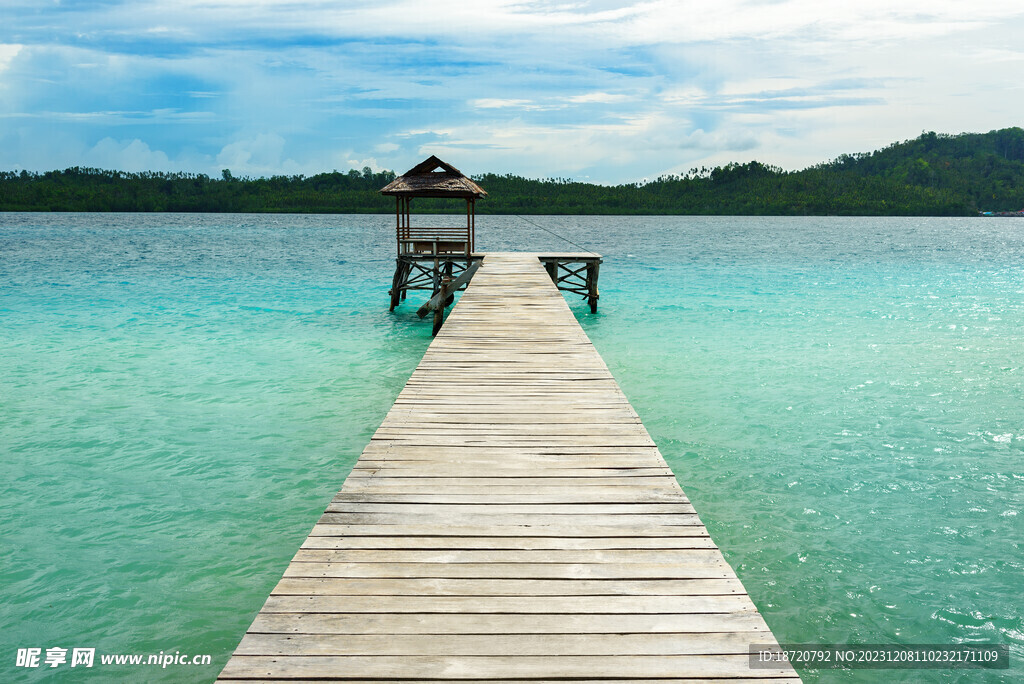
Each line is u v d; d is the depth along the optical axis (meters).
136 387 11.85
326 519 4.14
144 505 7.10
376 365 13.66
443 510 4.28
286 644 2.92
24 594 5.44
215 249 51.78
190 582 5.62
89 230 84.94
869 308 21.69
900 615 5.14
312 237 71.75
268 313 20.58
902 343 15.84
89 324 18.48
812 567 5.81
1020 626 5.00
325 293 25.48
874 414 10.20
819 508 6.97
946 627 4.99
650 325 18.52
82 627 5.02
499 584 3.41
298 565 3.58
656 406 10.66
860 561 5.91
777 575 5.68
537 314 11.95
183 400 11.04
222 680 2.69
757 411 10.37
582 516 4.21
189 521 6.73
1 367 13.33
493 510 4.29
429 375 7.78
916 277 31.69
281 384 12.11
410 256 20.39
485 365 8.27
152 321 19.02
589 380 7.56
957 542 6.26
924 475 7.85
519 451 5.36
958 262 40.88
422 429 5.88
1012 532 6.46
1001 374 12.67
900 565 5.85
